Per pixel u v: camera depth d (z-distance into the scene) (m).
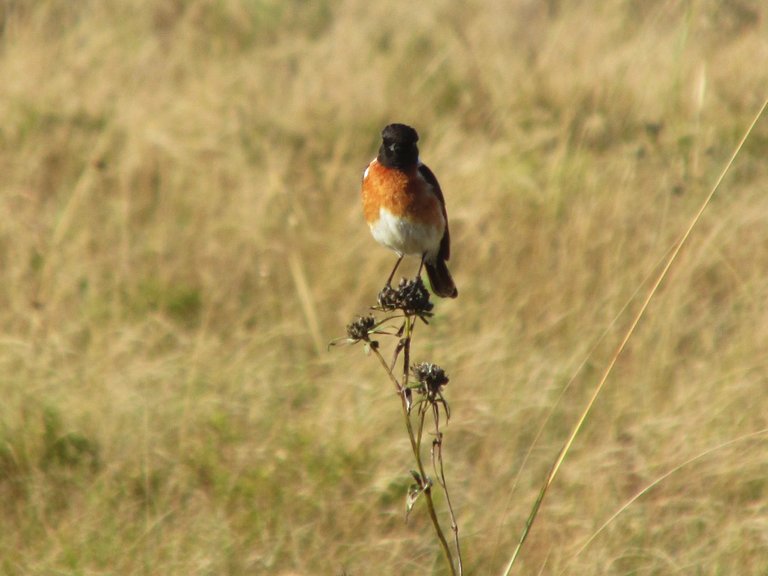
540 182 13.91
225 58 19.38
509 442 9.88
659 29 18.31
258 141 16.16
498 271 12.44
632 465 9.68
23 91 16.64
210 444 9.77
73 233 13.43
